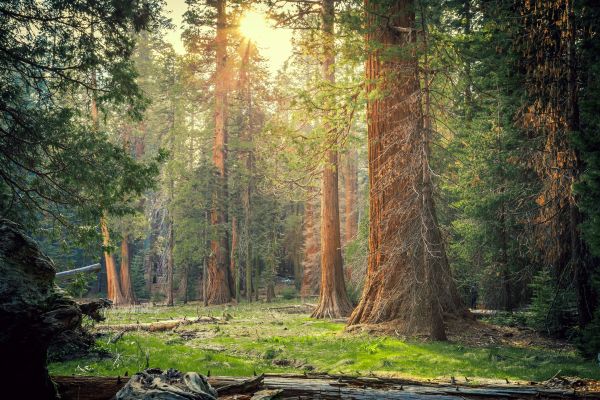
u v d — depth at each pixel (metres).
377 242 20.05
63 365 11.14
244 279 55.06
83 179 14.05
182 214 44.31
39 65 13.91
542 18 14.51
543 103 15.58
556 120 15.38
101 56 14.70
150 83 45.97
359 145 29.17
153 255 59.47
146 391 5.89
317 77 23.66
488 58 16.95
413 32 18.92
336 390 6.93
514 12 15.27
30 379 5.97
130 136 47.28
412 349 15.23
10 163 14.47
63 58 14.31
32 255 5.98
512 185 21.25
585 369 11.92
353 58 18.69
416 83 18.94
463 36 17.72
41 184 14.48
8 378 5.77
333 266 28.38
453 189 22.20
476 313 23.80
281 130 23.55
